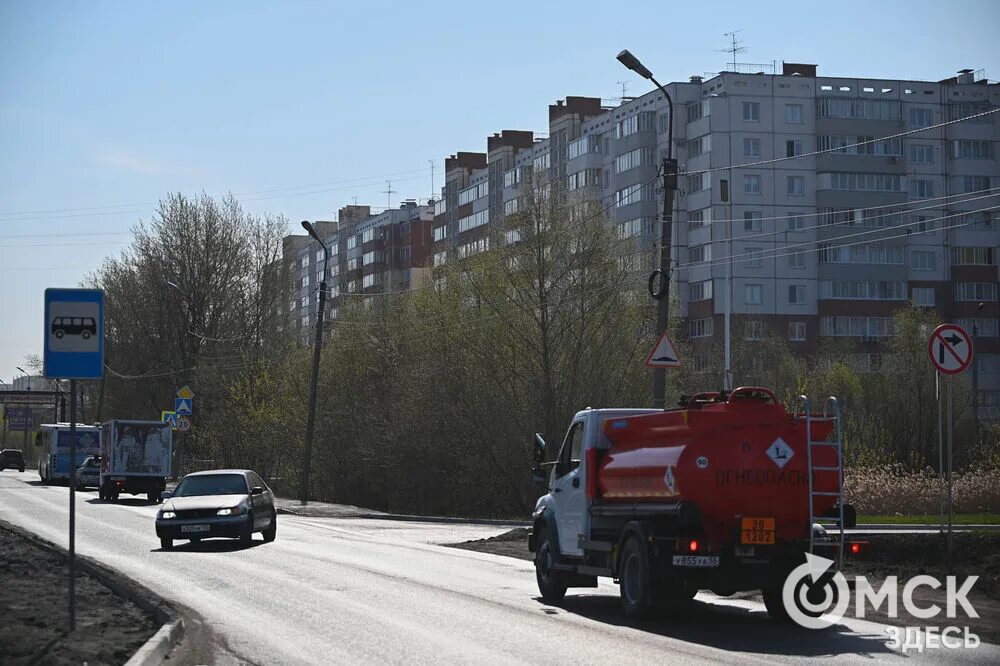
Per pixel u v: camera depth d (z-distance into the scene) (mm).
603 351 46000
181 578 18516
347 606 14898
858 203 79562
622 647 11609
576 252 45719
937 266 82938
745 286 77375
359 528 34344
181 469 66688
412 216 118688
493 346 47469
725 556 13523
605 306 45812
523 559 23062
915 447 53969
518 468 46719
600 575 15031
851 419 46406
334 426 56688
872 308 79812
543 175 46469
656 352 22391
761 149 78125
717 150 77500
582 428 16266
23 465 101438
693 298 79062
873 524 28484
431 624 13258
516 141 100688
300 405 58062
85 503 46031
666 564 13453
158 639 11266
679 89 79688
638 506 14414
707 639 12289
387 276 118688
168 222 69188
